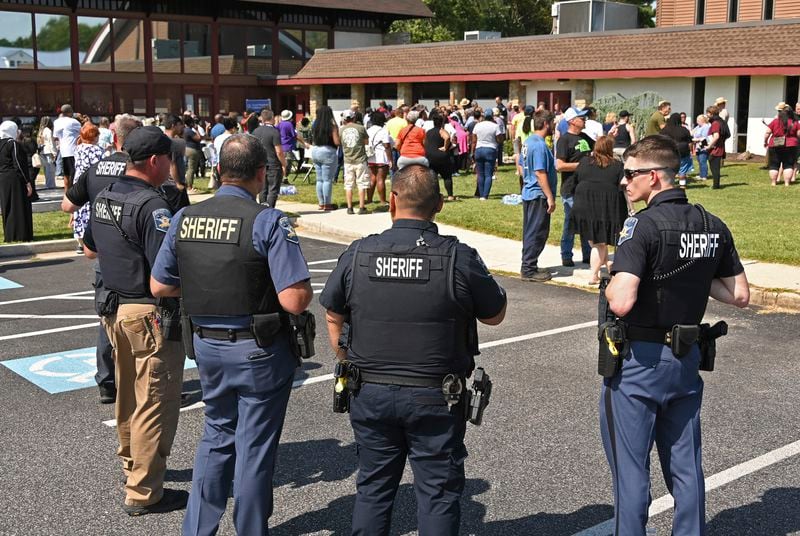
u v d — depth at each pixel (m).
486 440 5.29
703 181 19.41
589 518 4.30
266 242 3.62
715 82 25.25
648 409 3.50
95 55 33.50
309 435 5.45
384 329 3.34
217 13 36.09
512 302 9.02
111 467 4.98
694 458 3.52
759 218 13.70
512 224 13.54
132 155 4.45
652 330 3.46
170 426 4.43
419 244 3.37
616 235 9.30
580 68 26.92
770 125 18.44
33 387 6.45
